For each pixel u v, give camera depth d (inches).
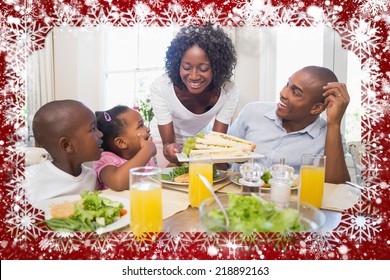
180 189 43.3
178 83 67.2
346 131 73.4
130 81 109.9
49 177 41.5
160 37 101.2
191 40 59.5
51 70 114.7
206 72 61.7
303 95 55.1
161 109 72.5
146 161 45.4
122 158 52.9
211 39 60.2
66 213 31.0
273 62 82.6
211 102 70.8
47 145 41.1
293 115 58.1
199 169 36.1
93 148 42.4
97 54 112.6
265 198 30.1
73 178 42.9
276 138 63.9
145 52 105.7
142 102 94.9
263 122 65.9
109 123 52.3
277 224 24.7
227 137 53.2
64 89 117.0
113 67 112.3
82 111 41.5
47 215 31.4
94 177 47.2
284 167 37.9
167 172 51.6
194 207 36.6
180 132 78.8
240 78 85.2
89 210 30.8
